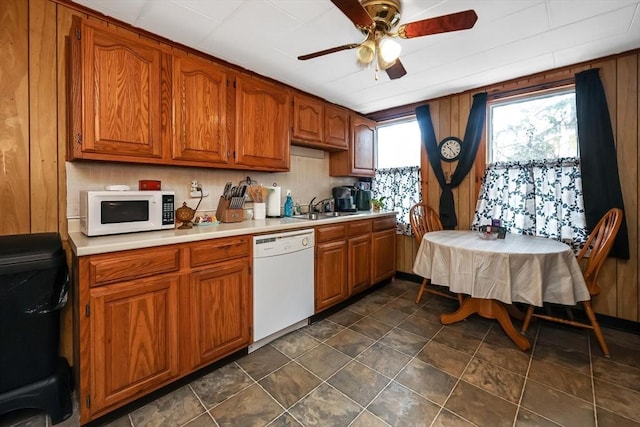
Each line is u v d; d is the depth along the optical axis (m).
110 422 1.37
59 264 1.29
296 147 3.12
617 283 2.29
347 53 2.21
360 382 1.66
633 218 2.21
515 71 2.54
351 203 3.49
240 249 1.88
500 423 1.35
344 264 2.71
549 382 1.64
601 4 1.63
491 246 2.06
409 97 3.21
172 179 2.17
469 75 2.62
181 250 1.59
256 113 2.31
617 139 2.24
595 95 2.27
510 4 1.63
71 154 1.58
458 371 1.76
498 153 2.88
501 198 2.78
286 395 1.55
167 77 1.80
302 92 3.02
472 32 1.92
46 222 1.62
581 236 2.38
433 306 2.79
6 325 1.23
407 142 3.58
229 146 2.15
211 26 1.86
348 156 3.36
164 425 1.35
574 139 2.46
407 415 1.40
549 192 2.52
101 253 1.32
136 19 1.79
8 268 1.17
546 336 2.19
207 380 1.68
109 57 1.55
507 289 1.86
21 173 1.55
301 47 2.13
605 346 1.92
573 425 1.33
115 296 1.36
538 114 2.65
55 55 1.62
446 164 3.19
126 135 1.63
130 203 1.65
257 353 1.97
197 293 1.66
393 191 3.65
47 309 1.29
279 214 2.73
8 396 1.25
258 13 1.72
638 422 1.34
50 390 1.34
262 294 2.00
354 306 2.80
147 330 1.47
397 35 1.51
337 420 1.37
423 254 2.43
